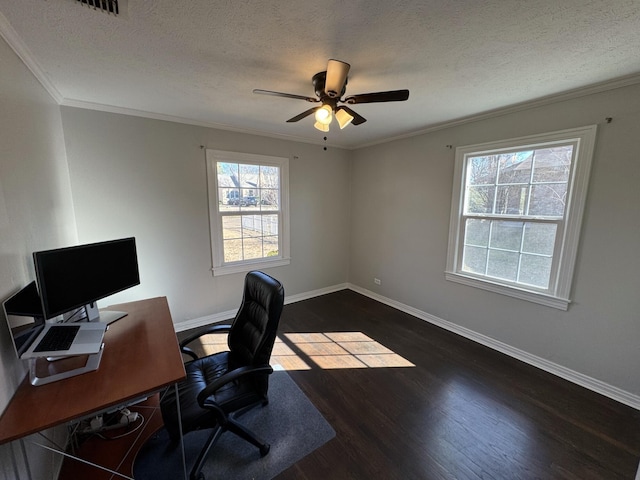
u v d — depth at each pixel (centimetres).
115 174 259
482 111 257
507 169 260
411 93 216
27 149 151
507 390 215
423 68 176
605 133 197
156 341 153
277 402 202
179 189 294
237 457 159
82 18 125
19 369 117
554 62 167
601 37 141
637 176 187
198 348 275
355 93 215
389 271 389
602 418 186
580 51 155
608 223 201
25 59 153
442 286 321
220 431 154
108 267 183
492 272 278
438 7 119
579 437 171
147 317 183
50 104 201
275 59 165
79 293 160
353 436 172
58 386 115
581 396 208
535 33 138
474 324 293
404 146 351
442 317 325
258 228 362
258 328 169
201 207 310
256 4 117
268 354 156
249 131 329
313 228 411
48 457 138
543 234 239
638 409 194
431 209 326
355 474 148
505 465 154
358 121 200
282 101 235
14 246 124
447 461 156
